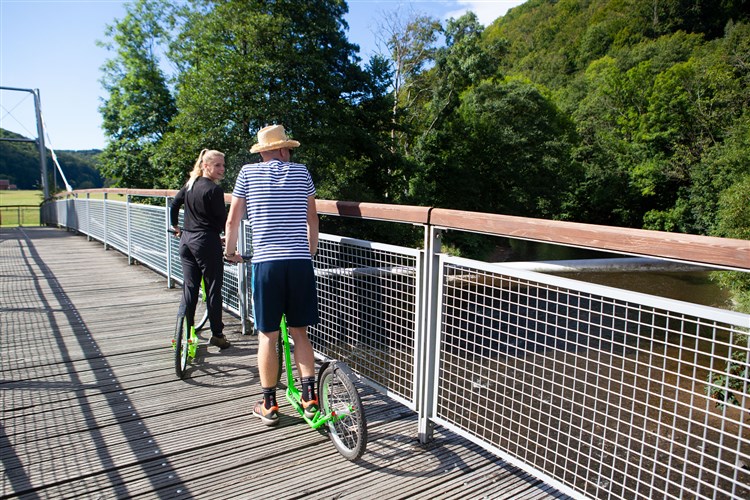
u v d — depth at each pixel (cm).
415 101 3097
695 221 3241
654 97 3647
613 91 4166
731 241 127
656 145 3622
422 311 243
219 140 1803
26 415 284
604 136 3984
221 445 252
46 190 2494
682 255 138
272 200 239
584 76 5253
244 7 1811
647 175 3547
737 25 4006
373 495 211
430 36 2930
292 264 239
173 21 2366
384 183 2456
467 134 3028
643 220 3569
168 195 597
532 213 3331
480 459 240
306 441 257
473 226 205
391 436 260
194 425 274
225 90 1762
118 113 2469
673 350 655
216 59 1806
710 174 3058
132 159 2397
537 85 4438
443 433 266
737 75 3481
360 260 286
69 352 394
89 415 285
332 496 210
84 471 228
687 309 143
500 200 3161
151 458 239
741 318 131
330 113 1989
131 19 2383
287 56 1800
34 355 387
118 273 755
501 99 3119
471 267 214
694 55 4288
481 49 2744
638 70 4078
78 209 1354
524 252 2711
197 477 224
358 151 2286
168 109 2422
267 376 263
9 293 612
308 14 2005
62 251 1009
